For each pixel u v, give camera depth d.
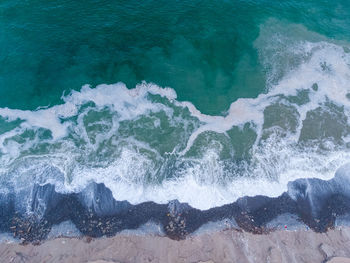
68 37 35.16
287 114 30.33
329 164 26.77
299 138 28.48
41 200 24.36
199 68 33.81
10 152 27.31
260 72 33.91
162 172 25.97
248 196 24.89
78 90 31.61
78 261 21.34
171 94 31.64
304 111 30.62
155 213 23.80
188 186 25.19
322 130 29.09
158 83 32.38
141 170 26.05
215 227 23.27
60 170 26.05
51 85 31.86
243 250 22.12
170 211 23.88
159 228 23.12
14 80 32.09
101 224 23.20
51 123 29.33
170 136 28.39
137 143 27.81
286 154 27.36
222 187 25.30
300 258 21.78
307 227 23.44
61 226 23.11
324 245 22.39
